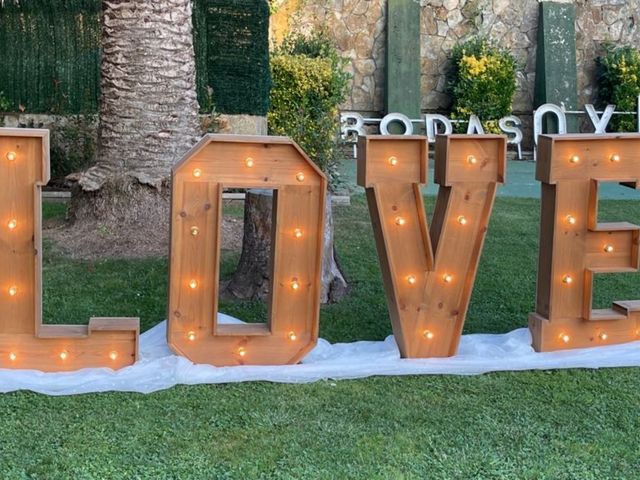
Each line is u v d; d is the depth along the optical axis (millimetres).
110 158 6324
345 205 7945
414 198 3709
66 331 3570
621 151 3852
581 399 3453
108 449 2902
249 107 9125
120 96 6250
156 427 3092
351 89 12656
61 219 6727
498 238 6602
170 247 3561
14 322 3514
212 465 2811
